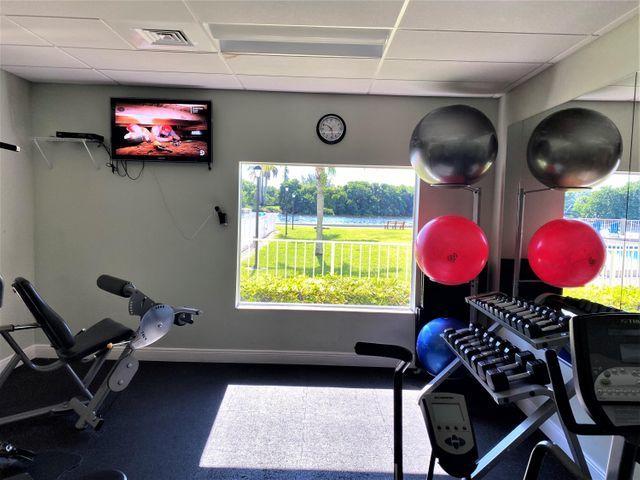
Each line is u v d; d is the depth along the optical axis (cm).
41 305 256
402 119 384
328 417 303
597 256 234
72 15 237
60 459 249
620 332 119
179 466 245
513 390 192
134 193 389
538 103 312
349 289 527
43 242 391
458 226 285
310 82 351
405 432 285
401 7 216
